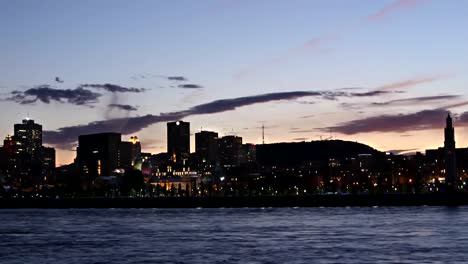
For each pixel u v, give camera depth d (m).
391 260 174.00
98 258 186.25
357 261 173.38
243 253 193.00
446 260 172.62
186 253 194.75
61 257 189.50
